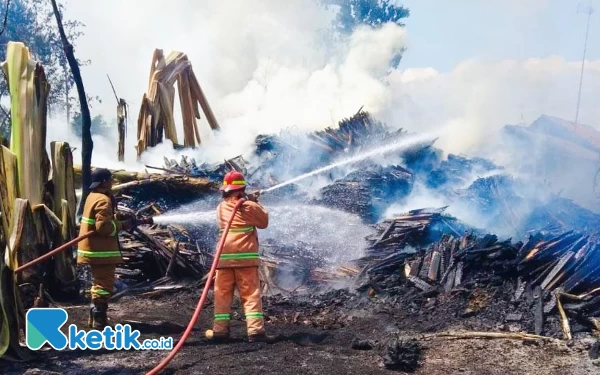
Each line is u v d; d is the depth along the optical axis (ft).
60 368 17.98
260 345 20.51
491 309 23.07
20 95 25.59
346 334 22.12
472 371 18.11
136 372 17.66
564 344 20.38
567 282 23.11
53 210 26.68
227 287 20.99
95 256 21.22
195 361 18.65
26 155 25.61
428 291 24.67
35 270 25.49
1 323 18.31
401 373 17.88
